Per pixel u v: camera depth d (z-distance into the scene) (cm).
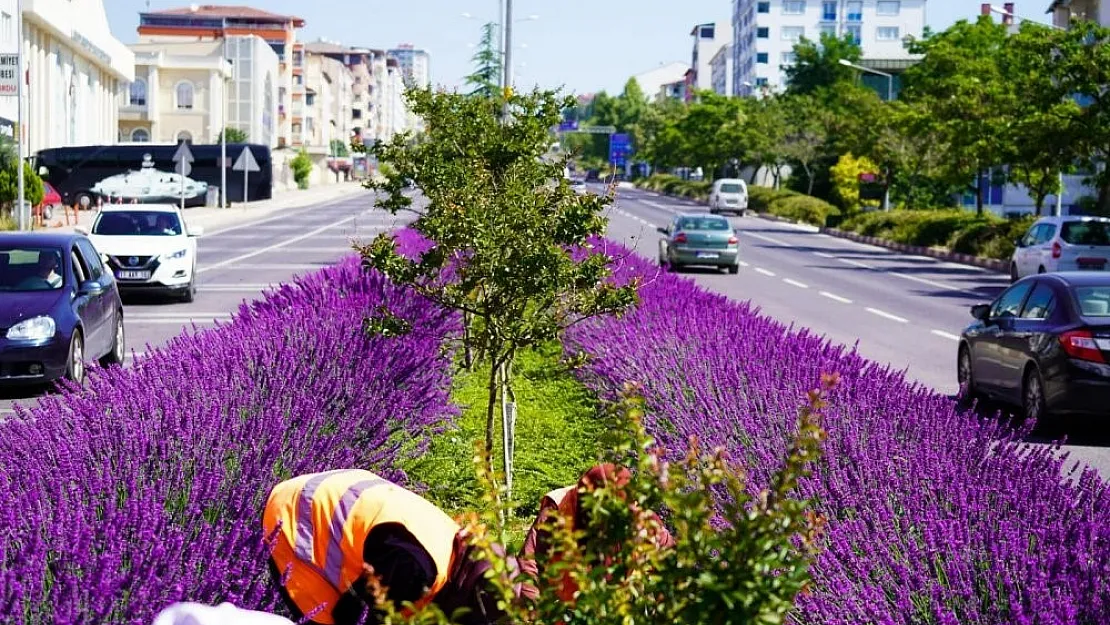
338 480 450
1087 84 3575
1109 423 1344
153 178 7019
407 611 403
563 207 927
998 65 5359
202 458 612
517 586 395
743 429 828
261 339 1004
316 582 437
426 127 1269
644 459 334
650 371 1085
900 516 623
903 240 5031
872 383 948
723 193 8038
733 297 2748
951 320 2350
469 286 914
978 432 771
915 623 524
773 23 17100
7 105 5984
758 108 10000
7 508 502
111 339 1673
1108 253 2939
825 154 8256
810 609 524
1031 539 582
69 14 7062
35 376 1435
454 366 1370
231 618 390
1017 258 3209
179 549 492
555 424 1166
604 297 934
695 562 321
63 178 6938
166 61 10762
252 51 12006
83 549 466
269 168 7775
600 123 19762
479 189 968
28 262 1538
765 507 322
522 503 886
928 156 5800
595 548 333
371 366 951
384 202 1291
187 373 824
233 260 3600
